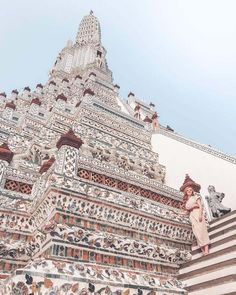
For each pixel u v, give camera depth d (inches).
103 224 232.7
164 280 215.2
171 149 511.2
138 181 337.7
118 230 239.6
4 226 233.5
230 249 221.8
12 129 467.8
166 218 273.4
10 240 227.9
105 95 956.0
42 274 157.4
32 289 149.6
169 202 353.7
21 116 563.5
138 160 476.4
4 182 271.1
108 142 473.7
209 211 356.5
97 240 211.0
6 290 153.5
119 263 212.7
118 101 989.2
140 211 258.7
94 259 201.5
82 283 167.2
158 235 262.8
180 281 229.0
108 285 176.2
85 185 241.9
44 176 262.2
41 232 214.5
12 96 909.2
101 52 1379.2
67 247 194.5
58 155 256.5
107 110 570.9
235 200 363.6
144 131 575.5
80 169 290.4
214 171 409.4
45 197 227.6
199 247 263.3
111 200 246.8
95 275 178.5
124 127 545.0
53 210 214.5
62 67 1312.7
